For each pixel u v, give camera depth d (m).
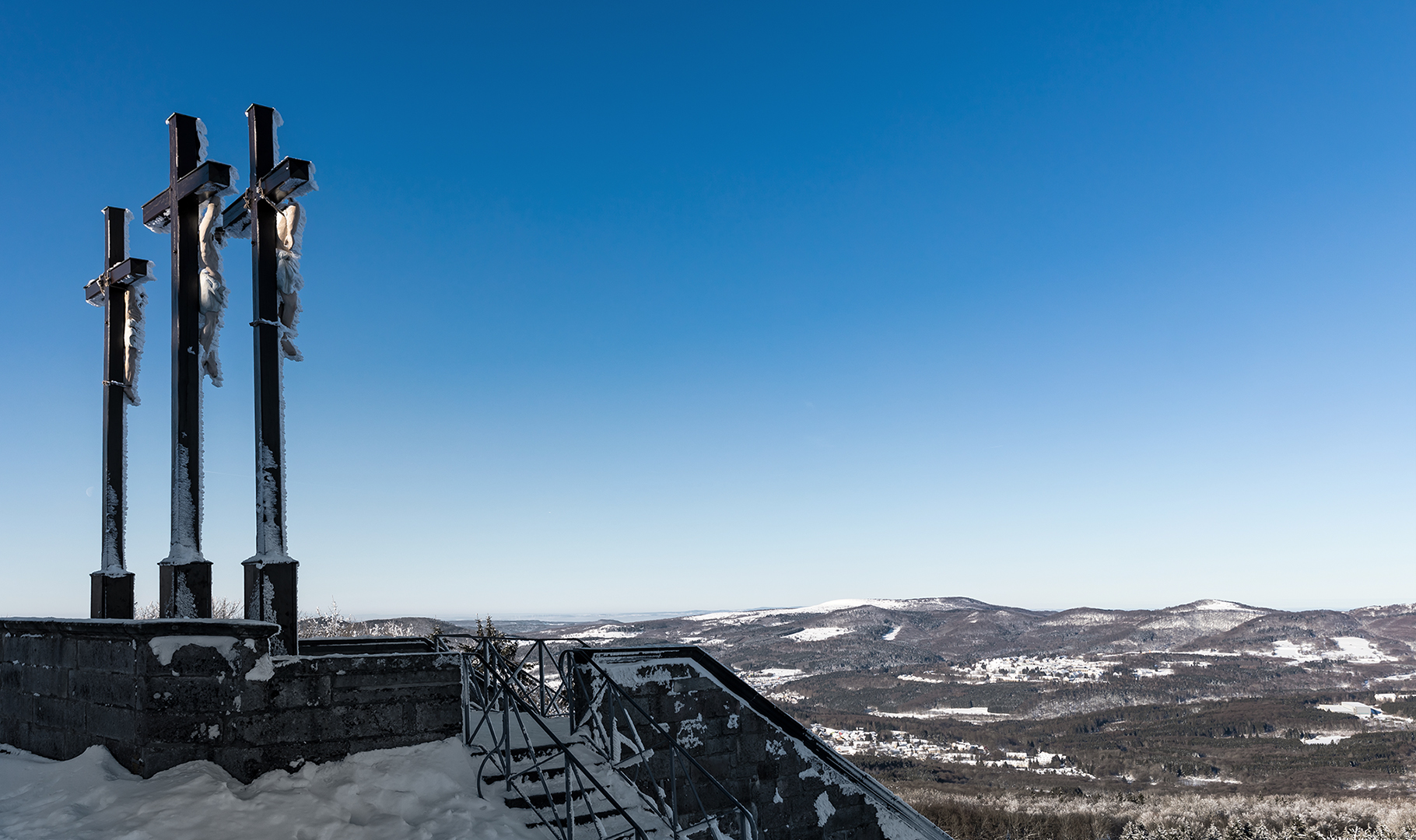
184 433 9.66
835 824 12.11
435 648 12.22
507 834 7.32
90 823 6.71
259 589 8.67
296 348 9.71
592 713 10.09
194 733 7.76
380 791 7.81
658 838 8.28
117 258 11.80
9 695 10.27
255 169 9.66
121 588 11.21
